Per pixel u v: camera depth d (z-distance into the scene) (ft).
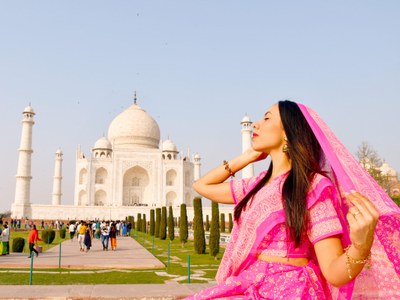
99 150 293.23
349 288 8.00
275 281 7.86
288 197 7.89
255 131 9.59
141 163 276.82
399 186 187.62
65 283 47.91
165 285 38.93
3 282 47.80
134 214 254.47
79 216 249.14
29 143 254.68
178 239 151.74
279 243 8.02
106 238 100.37
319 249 7.47
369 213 6.43
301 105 9.07
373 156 161.48
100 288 37.09
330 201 7.75
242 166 10.78
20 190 247.70
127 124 300.40
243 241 8.54
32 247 76.79
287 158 9.14
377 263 7.84
